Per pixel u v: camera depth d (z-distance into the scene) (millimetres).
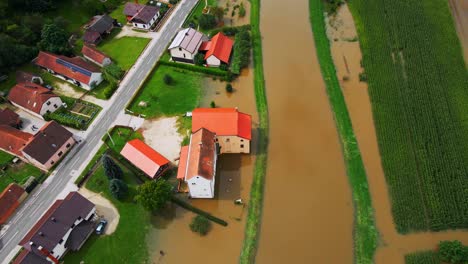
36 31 124812
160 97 105500
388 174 83375
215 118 87125
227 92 105562
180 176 82375
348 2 133125
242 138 85438
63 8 138000
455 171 82062
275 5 136750
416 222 75375
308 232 76625
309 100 102188
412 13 123750
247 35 119125
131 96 106500
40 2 131875
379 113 95875
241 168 87812
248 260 73250
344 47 116875
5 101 108688
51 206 81000
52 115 101688
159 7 135875
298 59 114438
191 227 77812
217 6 136500
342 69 109812
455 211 75750
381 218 77438
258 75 109812
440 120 91875
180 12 135375
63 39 120062
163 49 120938
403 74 105375
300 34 123438
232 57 115250
